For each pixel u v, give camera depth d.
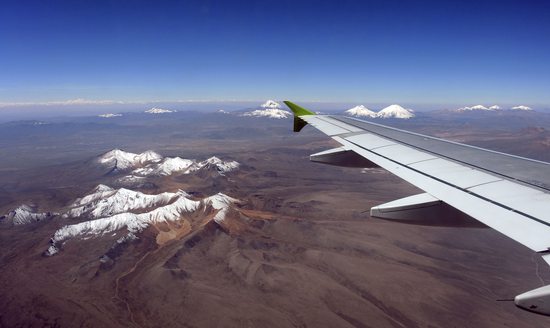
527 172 10.96
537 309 5.39
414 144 15.76
